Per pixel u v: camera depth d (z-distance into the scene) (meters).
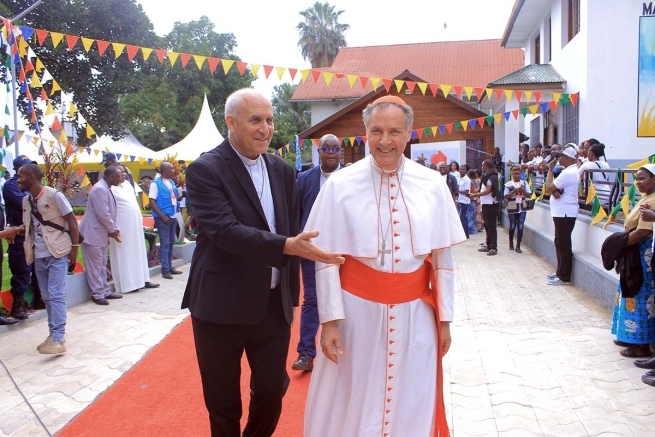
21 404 4.24
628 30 11.37
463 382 4.52
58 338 5.36
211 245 2.82
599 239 7.52
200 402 4.26
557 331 5.84
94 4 20.45
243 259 2.77
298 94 28.34
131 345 5.65
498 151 16.83
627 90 11.45
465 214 14.70
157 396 4.38
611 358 4.98
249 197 2.79
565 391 4.29
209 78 33.94
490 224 11.25
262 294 2.80
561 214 7.96
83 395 4.40
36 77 9.17
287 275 3.03
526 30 18.00
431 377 2.63
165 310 7.12
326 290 2.55
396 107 2.53
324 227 2.61
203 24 35.75
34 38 19.33
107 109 21.97
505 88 13.99
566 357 5.04
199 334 2.88
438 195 2.67
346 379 2.62
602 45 11.50
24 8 19.23
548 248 10.09
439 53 31.12
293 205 3.15
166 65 27.91
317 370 2.71
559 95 11.98
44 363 5.16
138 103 27.66
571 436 3.58
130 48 7.69
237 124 2.79
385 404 2.55
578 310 6.66
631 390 4.28
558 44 14.19
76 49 20.52
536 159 12.68
